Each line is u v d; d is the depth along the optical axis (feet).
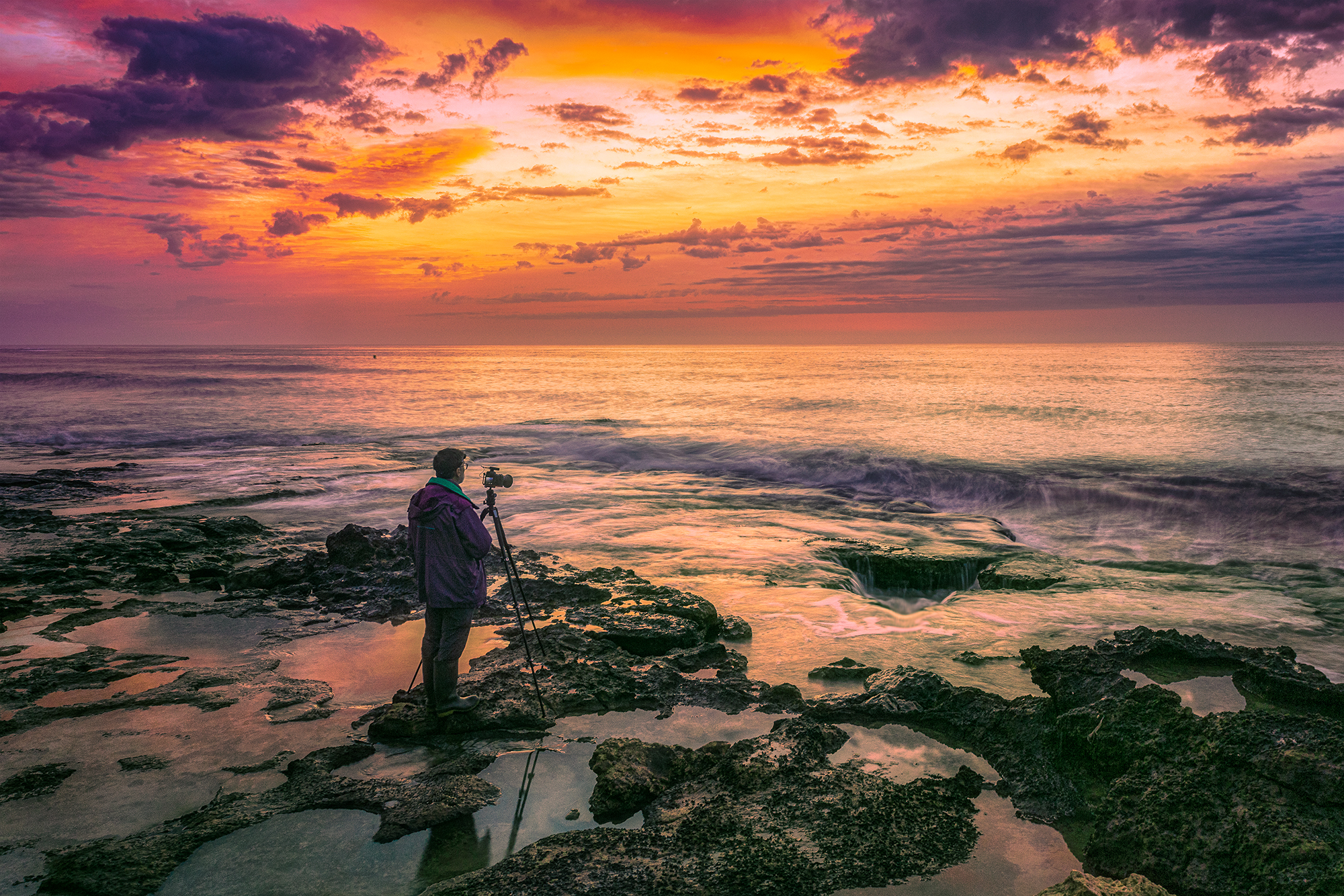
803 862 11.25
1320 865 10.08
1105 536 46.88
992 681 19.24
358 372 296.71
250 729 15.98
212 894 10.50
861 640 22.98
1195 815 11.48
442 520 15.61
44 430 99.50
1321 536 45.47
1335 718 16.57
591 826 12.39
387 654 20.74
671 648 21.61
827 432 90.27
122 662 20.01
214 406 136.46
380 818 12.57
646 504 49.80
